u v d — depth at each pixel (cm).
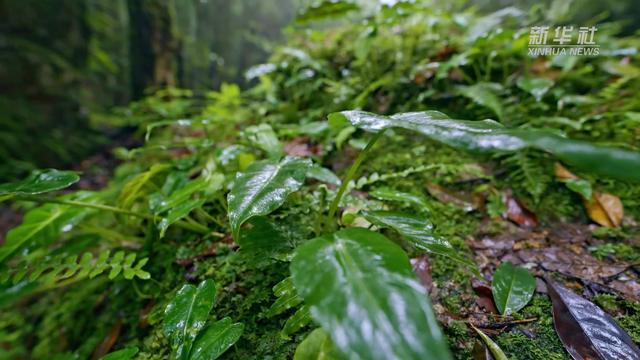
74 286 60
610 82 76
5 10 157
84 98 193
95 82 209
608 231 48
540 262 43
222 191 55
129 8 175
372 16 92
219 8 400
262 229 41
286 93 115
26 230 52
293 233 42
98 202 57
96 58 211
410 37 100
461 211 54
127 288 54
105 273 59
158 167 58
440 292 40
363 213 37
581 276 40
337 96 95
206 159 72
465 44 92
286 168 38
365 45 93
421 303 21
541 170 57
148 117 124
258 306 40
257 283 42
